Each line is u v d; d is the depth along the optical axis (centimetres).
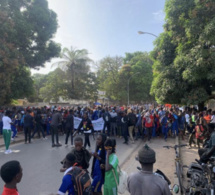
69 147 1087
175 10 1185
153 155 249
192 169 493
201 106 1454
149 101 5366
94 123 1510
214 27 959
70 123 1105
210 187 406
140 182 242
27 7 2172
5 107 1945
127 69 4541
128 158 909
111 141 393
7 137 969
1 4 1797
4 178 234
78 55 3862
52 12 2380
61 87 3831
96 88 4056
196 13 1070
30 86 2262
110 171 388
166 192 237
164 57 1389
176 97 1298
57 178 645
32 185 592
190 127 1454
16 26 1884
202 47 1058
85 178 300
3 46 1592
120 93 4438
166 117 1335
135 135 1381
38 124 1348
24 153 962
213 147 451
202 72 1074
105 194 387
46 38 2273
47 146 1119
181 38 1214
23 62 1884
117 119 1434
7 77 1677
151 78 4700
